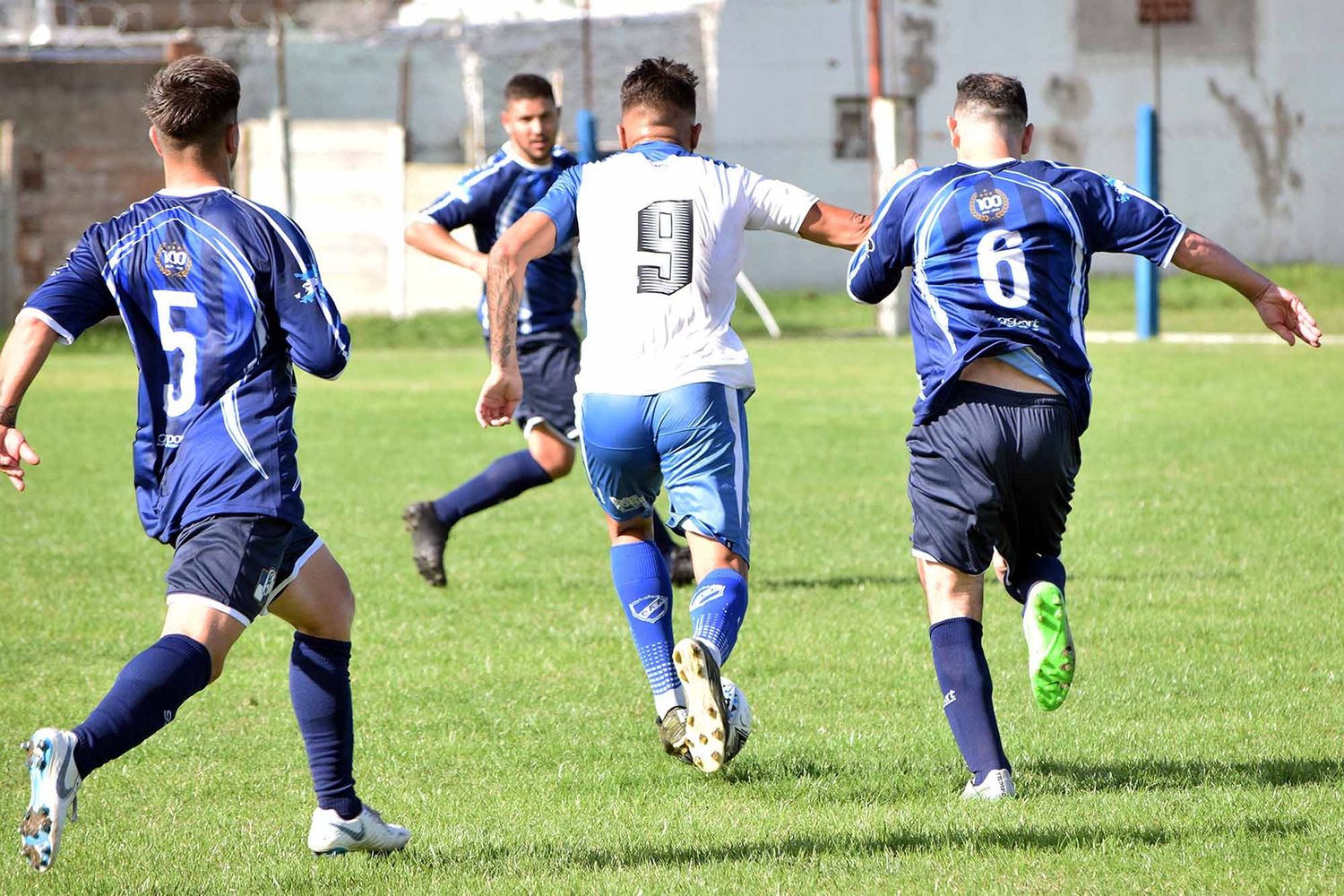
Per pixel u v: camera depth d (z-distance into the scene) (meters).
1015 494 14.95
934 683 20.25
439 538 26.22
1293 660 20.97
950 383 14.86
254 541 12.22
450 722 18.80
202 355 12.53
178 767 17.00
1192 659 21.09
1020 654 21.83
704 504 15.87
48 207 96.44
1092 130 114.19
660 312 15.98
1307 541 29.38
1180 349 73.19
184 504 12.41
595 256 16.27
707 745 13.49
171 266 12.60
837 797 15.47
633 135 17.12
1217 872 12.48
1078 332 15.09
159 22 106.50
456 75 106.62
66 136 96.44
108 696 11.42
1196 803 14.56
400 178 96.81
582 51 106.81
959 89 16.16
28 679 21.02
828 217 16.31
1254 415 49.06
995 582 27.06
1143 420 48.19
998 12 112.94
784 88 111.38
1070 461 15.08
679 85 17.08
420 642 23.08
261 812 15.35
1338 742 17.05
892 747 17.25
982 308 14.89
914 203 15.41
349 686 13.41
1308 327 14.88
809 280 112.50
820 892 12.27
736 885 12.47
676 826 14.46
